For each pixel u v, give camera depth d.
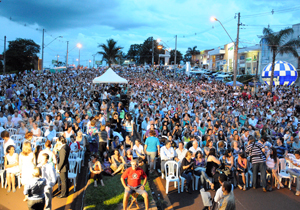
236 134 10.20
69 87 25.19
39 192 4.84
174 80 40.12
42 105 14.98
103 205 5.97
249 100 21.88
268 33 29.73
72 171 7.32
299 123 13.80
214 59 69.12
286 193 7.43
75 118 10.74
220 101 21.25
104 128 8.97
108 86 28.02
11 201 6.02
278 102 22.50
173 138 10.70
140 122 13.59
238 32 24.48
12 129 9.36
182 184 7.30
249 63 49.00
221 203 4.94
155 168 9.16
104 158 8.31
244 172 7.65
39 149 6.59
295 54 29.91
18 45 66.75
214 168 7.12
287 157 8.02
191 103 19.44
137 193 5.93
